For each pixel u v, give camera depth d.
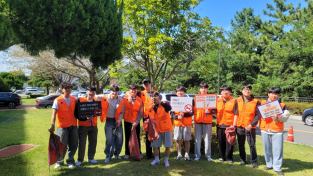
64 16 5.65
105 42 7.06
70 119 4.63
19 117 12.70
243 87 5.03
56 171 4.48
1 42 4.66
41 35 5.53
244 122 5.03
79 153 4.92
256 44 24.95
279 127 4.62
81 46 6.60
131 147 5.03
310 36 16.17
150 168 4.71
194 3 13.90
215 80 27.44
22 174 4.29
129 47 14.02
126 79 35.41
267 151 4.79
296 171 4.68
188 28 14.54
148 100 5.40
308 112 11.82
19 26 5.36
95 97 5.11
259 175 4.43
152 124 4.62
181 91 5.28
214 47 15.39
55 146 4.30
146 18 13.68
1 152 5.81
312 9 20.34
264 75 22.84
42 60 19.50
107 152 5.16
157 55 13.23
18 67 20.86
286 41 18.08
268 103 4.64
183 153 5.88
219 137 5.32
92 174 4.32
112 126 5.21
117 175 4.30
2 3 5.09
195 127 5.41
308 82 17.14
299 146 6.83
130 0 13.16
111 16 6.98
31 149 6.01
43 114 13.85
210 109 5.30
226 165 5.02
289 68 18.80
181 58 20.55
